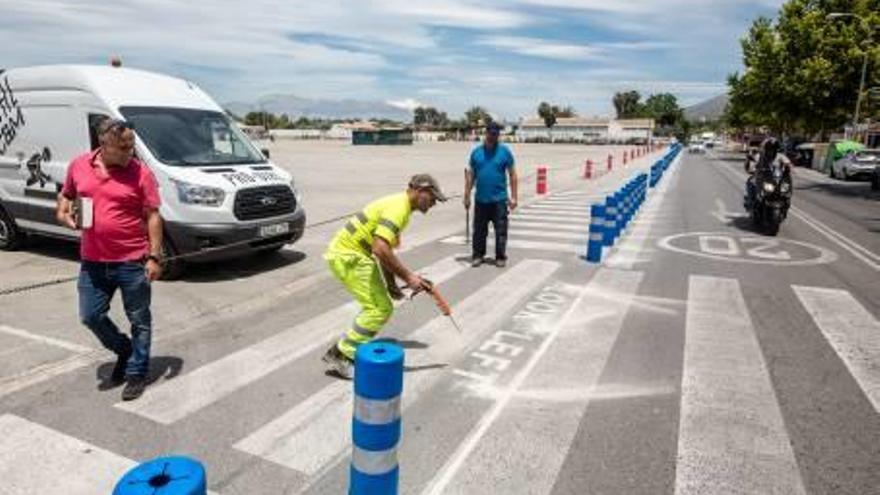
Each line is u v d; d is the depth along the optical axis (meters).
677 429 4.02
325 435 3.88
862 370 5.03
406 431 3.94
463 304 6.72
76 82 7.99
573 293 7.25
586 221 13.10
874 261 9.48
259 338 5.60
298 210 8.52
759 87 43.31
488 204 8.43
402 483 3.38
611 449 3.76
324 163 35.25
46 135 8.31
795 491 3.37
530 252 9.70
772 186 11.73
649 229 12.38
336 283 7.55
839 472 3.56
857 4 37.84
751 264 9.05
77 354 5.12
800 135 52.31
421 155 46.94
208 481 3.36
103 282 4.27
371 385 2.45
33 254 9.02
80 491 3.24
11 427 3.89
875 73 36.53
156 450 3.66
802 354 5.37
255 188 7.80
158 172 7.46
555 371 4.92
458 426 4.02
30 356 5.05
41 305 6.46
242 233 7.62
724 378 4.83
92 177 4.12
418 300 6.84
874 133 38.44
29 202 8.62
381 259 4.39
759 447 3.81
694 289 7.52
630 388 4.63
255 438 3.82
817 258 9.62
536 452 3.71
